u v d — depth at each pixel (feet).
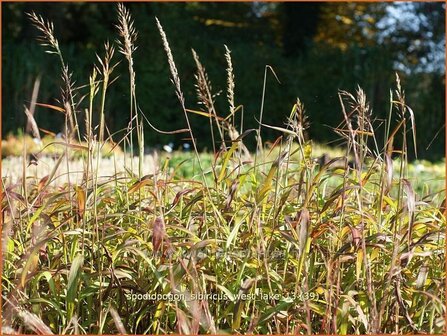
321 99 53.93
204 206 11.53
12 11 57.67
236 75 53.11
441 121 54.70
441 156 50.85
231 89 12.09
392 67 55.31
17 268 10.90
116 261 11.61
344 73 54.44
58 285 10.98
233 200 12.39
